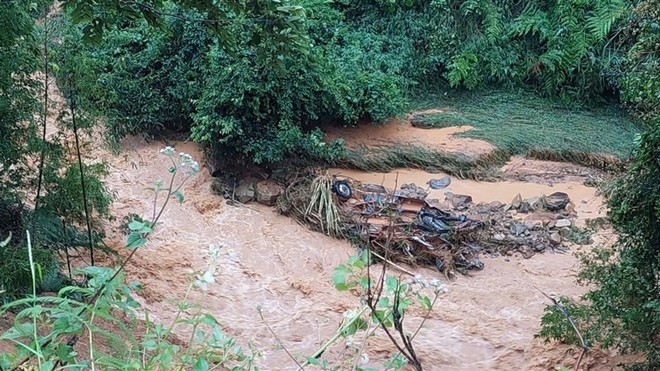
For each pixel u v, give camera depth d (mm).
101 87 6969
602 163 10031
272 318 6738
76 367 2232
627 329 4918
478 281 7516
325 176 8812
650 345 4812
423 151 10039
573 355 5742
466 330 6562
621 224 5090
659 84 4770
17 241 5605
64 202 6125
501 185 9617
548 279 7492
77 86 6078
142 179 9312
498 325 6680
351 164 9672
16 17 5336
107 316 2371
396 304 2672
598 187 7488
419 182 9555
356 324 3012
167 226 8266
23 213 5941
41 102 6301
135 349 2680
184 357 2596
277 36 5277
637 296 4973
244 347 5910
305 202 8617
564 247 8133
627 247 5207
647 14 5129
